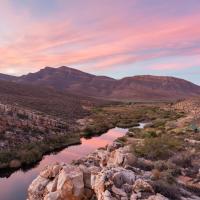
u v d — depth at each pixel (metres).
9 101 85.56
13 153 38.12
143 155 30.25
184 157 27.59
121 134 65.06
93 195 15.94
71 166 17.62
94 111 123.81
